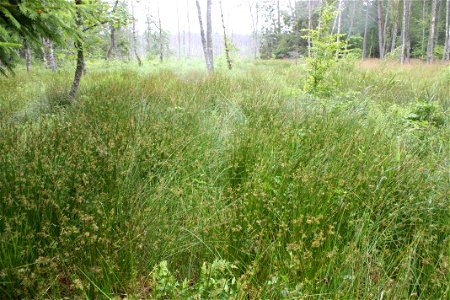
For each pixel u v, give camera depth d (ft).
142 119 13.03
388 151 10.44
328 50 21.27
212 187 9.23
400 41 101.71
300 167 8.66
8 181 7.00
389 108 16.87
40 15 11.00
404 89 23.02
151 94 18.86
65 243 5.64
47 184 7.22
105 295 5.13
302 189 7.61
